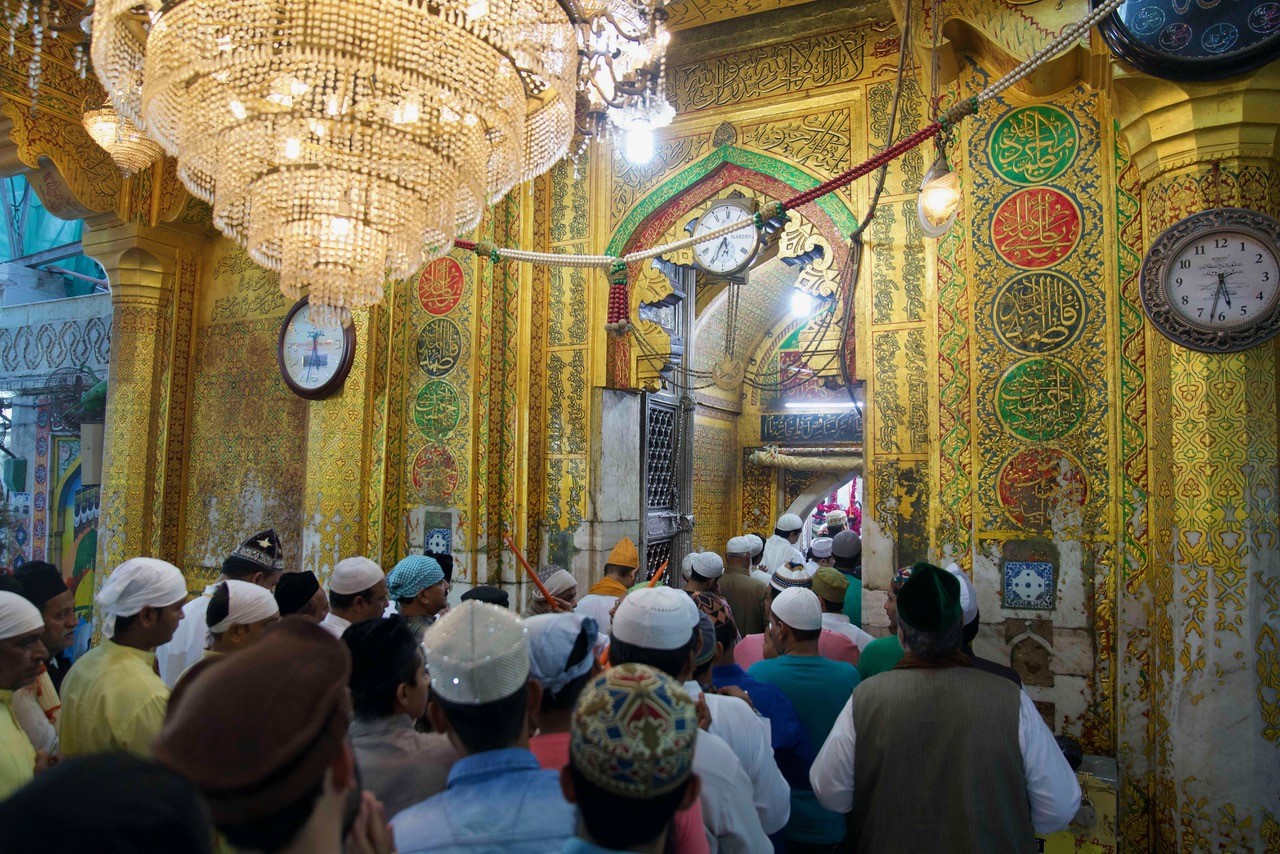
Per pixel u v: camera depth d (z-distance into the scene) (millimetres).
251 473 6211
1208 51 3074
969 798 1849
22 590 2463
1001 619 3875
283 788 816
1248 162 3199
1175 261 3256
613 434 5680
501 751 1337
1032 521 3857
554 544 5531
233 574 3375
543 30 2891
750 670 2619
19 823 534
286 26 2498
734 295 5867
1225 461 3133
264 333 6262
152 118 2838
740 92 5230
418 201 2914
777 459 10289
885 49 4852
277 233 2803
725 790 1720
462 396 5445
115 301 6402
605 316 5492
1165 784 3252
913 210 4637
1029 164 3959
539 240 5629
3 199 10781
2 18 5043
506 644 1360
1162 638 3365
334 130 2662
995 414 3957
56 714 2652
